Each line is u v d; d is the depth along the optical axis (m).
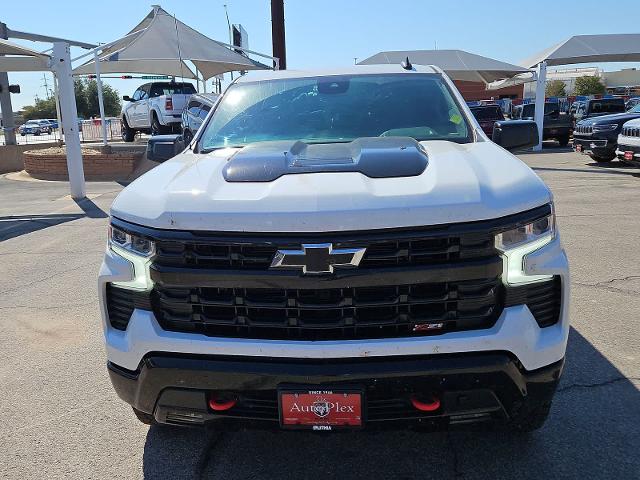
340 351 2.10
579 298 4.73
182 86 20.52
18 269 6.13
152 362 2.24
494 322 2.14
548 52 21.64
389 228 2.05
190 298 2.20
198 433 2.97
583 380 3.35
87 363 3.85
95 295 5.25
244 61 17.80
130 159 15.46
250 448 2.83
